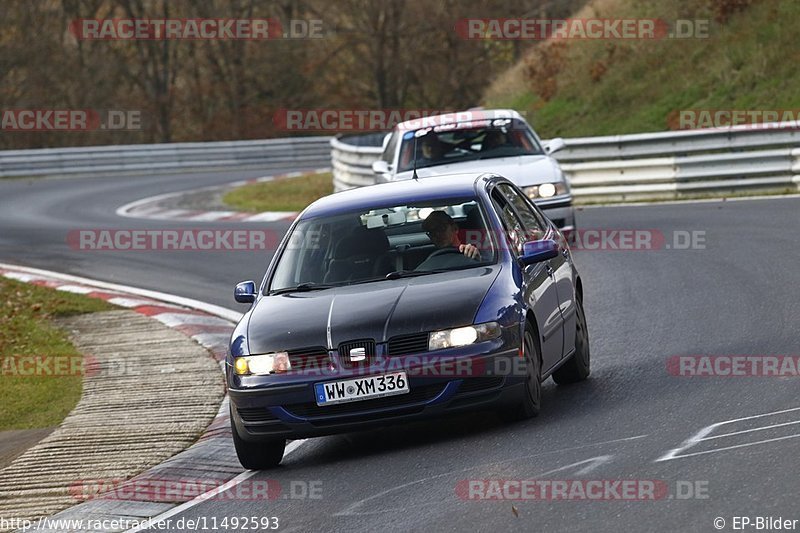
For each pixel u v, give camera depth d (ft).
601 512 63.57
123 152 478.59
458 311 86.38
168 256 229.04
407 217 98.53
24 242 264.72
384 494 74.84
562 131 386.93
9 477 97.09
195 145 491.31
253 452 89.61
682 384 96.48
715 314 127.85
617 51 399.03
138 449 101.76
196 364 135.23
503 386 86.33
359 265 95.71
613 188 258.37
